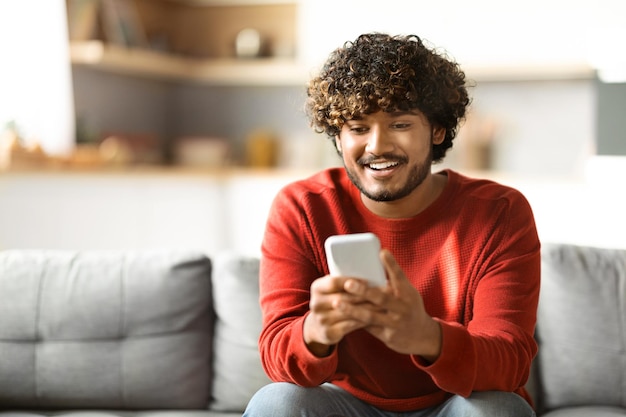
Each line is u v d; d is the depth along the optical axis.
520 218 1.83
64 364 2.39
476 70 4.82
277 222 1.91
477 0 4.70
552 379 2.35
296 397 1.64
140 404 2.41
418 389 1.81
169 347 2.41
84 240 4.05
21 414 2.36
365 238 1.47
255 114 5.80
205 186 4.70
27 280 2.46
